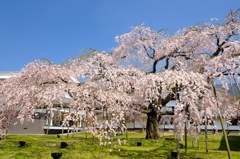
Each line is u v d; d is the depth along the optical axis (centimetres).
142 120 2756
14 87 1058
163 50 1430
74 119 905
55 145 1217
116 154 1009
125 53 1534
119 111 970
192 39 1256
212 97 888
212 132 2283
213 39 1207
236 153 1123
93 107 915
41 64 1096
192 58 1298
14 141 1375
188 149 1232
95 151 1052
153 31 1543
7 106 1047
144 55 1548
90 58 1155
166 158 962
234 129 2538
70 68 1147
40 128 2478
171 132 2747
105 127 903
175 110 863
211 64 964
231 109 1182
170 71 975
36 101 995
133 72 1315
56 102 1038
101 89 974
